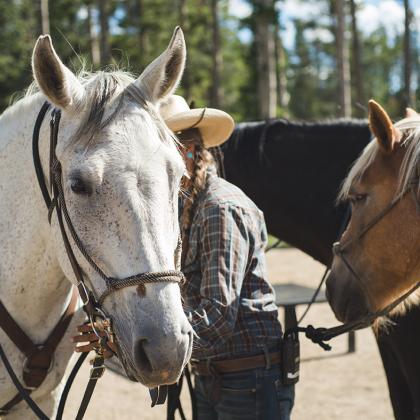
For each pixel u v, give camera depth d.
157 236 1.89
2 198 2.39
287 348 2.48
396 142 2.73
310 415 4.81
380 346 3.26
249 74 29.75
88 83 2.14
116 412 4.90
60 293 2.42
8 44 25.47
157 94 2.11
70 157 1.96
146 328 1.83
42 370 2.42
